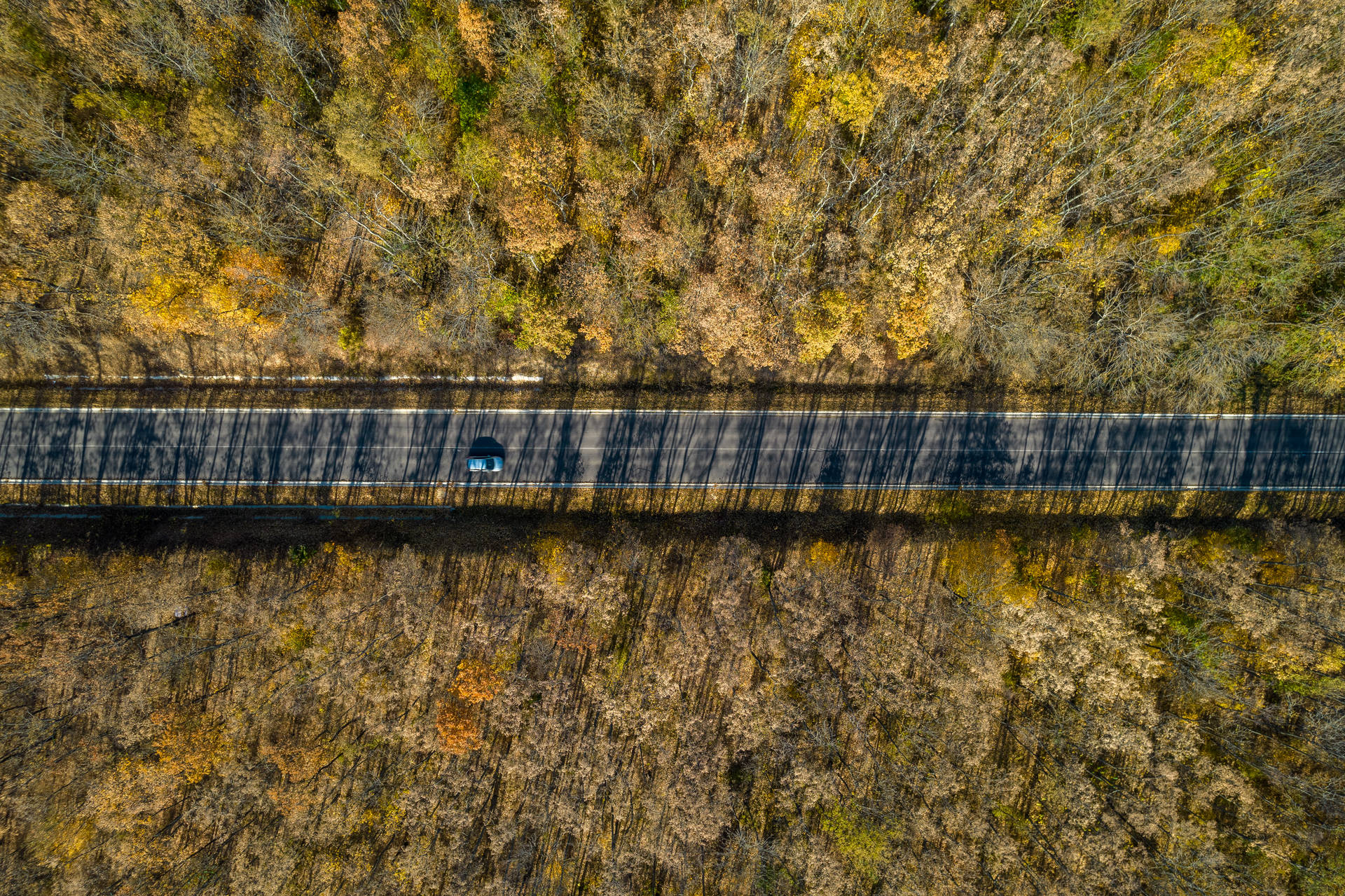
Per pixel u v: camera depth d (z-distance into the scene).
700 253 51.03
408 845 52.34
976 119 48.31
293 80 48.66
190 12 45.38
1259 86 44.38
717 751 52.28
